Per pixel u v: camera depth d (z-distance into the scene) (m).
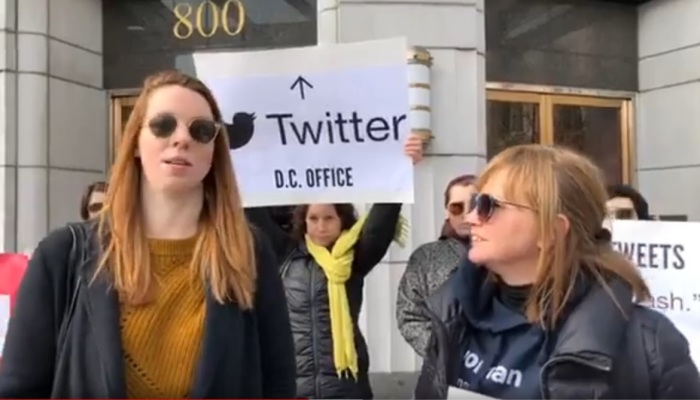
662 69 8.20
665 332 1.80
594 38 8.22
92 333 1.88
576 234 1.84
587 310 1.77
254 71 3.74
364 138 3.72
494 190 1.89
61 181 7.29
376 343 6.15
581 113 8.19
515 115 7.92
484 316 1.94
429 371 1.99
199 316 1.94
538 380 1.80
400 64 3.69
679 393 1.75
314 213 3.86
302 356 3.78
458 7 6.44
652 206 8.25
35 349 1.91
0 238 6.91
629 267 1.86
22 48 7.01
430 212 6.27
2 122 6.92
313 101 3.72
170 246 1.99
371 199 3.72
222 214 2.05
